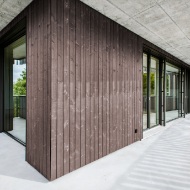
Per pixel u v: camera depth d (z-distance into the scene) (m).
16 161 2.79
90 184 2.12
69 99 2.41
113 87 3.27
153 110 8.81
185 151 3.30
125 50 3.61
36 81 2.51
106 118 3.10
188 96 9.70
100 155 2.96
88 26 2.71
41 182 2.16
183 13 2.99
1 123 4.59
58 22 2.25
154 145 3.69
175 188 2.06
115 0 2.57
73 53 2.46
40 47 2.38
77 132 2.54
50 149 2.19
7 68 4.68
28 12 2.70
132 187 2.07
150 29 3.72
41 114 2.38
